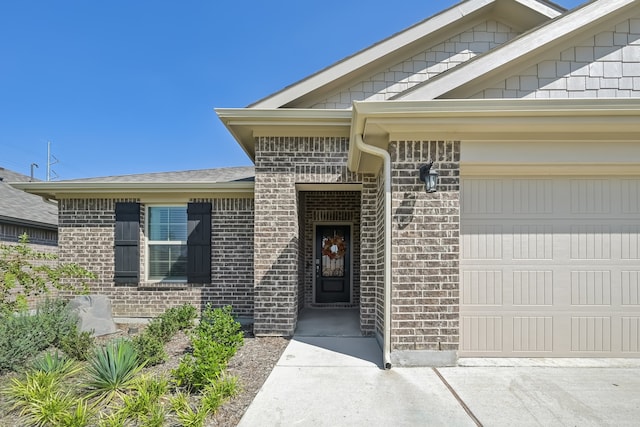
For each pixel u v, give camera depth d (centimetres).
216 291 880
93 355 478
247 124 689
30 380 407
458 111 461
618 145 517
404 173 511
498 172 539
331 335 694
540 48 507
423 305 503
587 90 521
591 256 540
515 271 539
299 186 745
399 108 464
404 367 500
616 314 536
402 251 506
